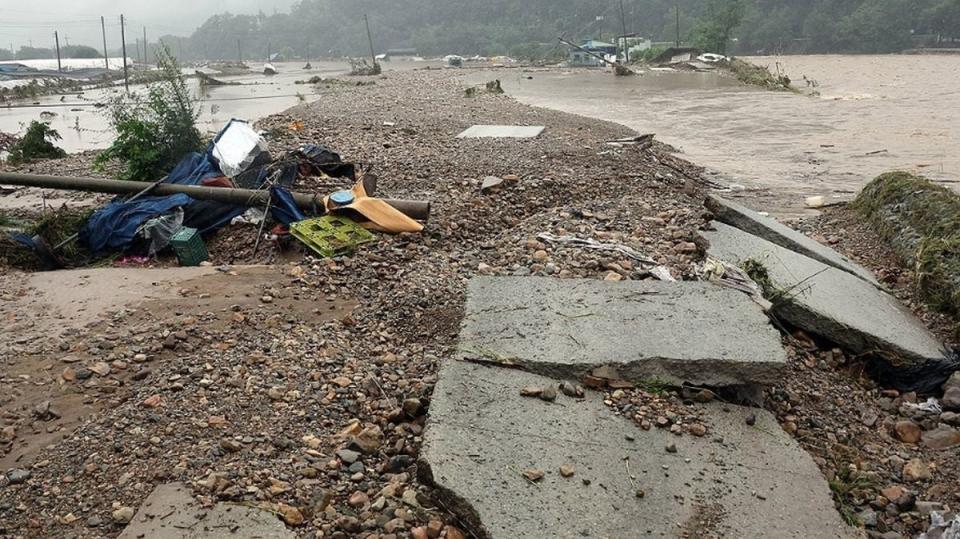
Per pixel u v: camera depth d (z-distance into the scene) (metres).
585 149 14.71
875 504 4.15
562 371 4.61
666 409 4.41
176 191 9.36
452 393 4.38
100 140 22.88
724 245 6.91
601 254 6.90
